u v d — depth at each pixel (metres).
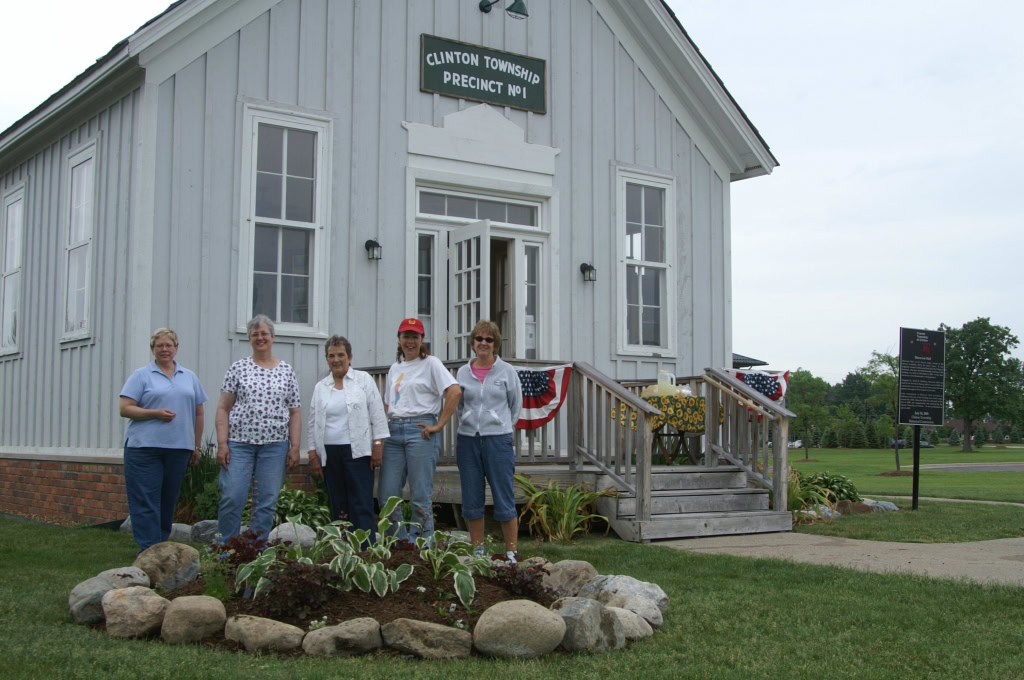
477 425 7.30
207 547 7.55
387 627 4.79
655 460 11.66
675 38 13.21
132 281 10.02
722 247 14.09
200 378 10.13
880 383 33.44
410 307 11.41
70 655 4.57
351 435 7.40
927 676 4.57
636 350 13.04
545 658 4.73
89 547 8.37
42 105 11.71
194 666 4.42
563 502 9.35
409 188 11.51
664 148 13.59
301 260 10.89
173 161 10.15
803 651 4.98
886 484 23.11
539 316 12.41
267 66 10.73
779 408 10.52
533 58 12.52
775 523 10.18
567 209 12.63
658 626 5.45
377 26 11.45
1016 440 104.50
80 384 11.20
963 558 8.16
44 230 12.62
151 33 9.88
